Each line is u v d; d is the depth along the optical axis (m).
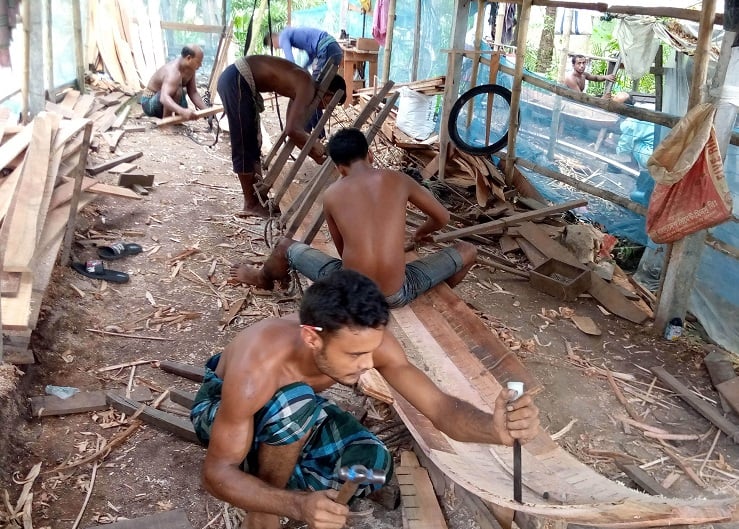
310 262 4.04
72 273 4.69
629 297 5.32
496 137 8.29
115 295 4.60
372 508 2.96
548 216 6.46
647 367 4.35
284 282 4.78
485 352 3.59
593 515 1.91
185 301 4.65
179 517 2.80
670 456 3.50
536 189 7.16
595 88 11.88
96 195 5.71
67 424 3.35
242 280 4.89
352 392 3.71
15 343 3.44
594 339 4.68
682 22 6.32
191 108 9.30
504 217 6.66
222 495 2.02
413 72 9.92
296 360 2.15
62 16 8.19
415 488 3.01
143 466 3.14
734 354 4.68
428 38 10.14
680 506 2.00
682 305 4.70
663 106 7.12
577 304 5.15
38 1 6.58
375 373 3.13
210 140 8.36
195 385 3.77
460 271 4.35
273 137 8.73
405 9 10.45
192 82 8.83
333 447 2.48
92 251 5.16
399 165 8.03
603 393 4.03
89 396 3.52
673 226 4.42
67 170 5.62
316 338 1.92
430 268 4.03
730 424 3.74
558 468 2.75
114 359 3.93
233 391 2.04
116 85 9.56
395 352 2.24
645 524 1.95
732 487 3.29
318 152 5.69
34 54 6.70
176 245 5.47
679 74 6.38
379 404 3.62
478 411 2.14
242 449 2.07
